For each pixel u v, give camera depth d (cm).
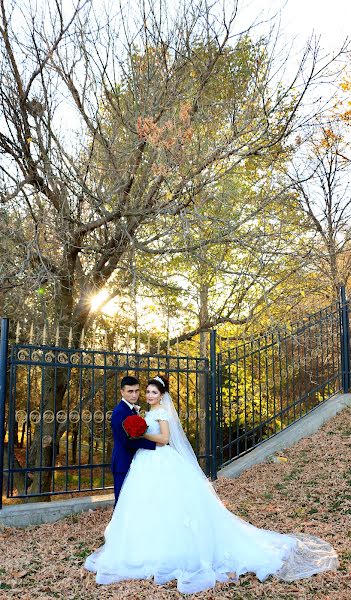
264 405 1371
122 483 500
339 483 660
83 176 896
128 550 440
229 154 823
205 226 920
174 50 822
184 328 1494
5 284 891
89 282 1005
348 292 1497
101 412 673
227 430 1533
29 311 993
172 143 733
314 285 1373
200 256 927
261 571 419
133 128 823
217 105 877
